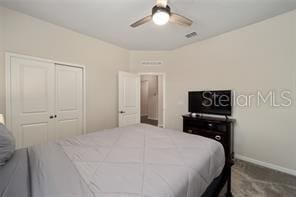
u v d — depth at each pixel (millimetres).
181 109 4121
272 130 2604
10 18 2359
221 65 3299
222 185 1692
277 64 2529
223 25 2873
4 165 1071
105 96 3793
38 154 1277
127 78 4102
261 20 2672
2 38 2299
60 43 2943
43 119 2770
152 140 1765
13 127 2438
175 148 1521
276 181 2172
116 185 873
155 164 1165
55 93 2932
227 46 3191
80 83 3322
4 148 1098
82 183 875
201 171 1209
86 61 3377
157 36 3410
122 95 3965
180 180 989
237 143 3049
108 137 1874
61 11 2436
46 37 2754
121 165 1138
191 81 3889
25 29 2510
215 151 1572
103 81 3736
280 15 2475
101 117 3719
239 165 2713
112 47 3900
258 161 2760
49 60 2803
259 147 2754
